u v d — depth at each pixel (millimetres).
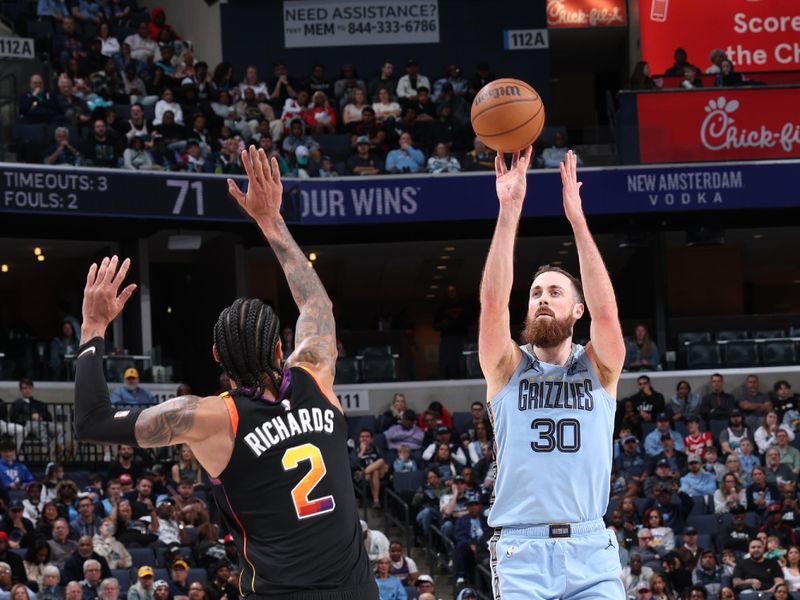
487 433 21484
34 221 24734
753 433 22047
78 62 26875
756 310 33594
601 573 5656
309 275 4895
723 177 25422
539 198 25500
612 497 19719
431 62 31000
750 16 30141
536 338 5746
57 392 23281
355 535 4434
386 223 26125
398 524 19781
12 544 16203
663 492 19375
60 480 18672
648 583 17328
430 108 27906
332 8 30750
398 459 21328
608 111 25953
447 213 25766
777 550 17906
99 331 4422
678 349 25797
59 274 29359
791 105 25531
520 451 5719
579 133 27109
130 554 16578
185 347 29469
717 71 27531
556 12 31953
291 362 4605
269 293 29875
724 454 21312
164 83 27297
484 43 31250
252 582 4320
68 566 15617
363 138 26250
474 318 32156
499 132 6156
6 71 24953
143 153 24516
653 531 18547
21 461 21078
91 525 16672
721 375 24781
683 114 25547
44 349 23891
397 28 30984
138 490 18250
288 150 25938
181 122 26172
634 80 26688
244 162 4852
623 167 25438
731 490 19781
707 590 17391
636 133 25484
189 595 15133
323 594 4293
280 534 4320
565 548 5648
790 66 30078
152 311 29672
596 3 32031
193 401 4348
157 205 24344
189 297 29672
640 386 22984
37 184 23344
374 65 30859
